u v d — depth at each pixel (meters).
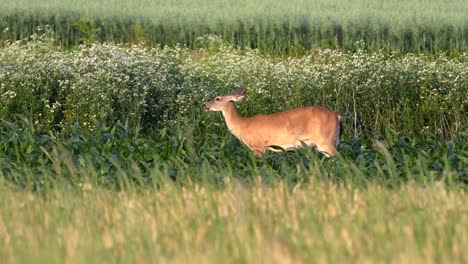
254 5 115.12
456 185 35.28
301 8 111.19
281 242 23.52
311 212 26.78
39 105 60.12
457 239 23.73
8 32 93.19
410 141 48.69
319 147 51.69
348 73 63.34
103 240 25.30
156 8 110.50
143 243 24.59
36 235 25.41
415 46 89.94
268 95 62.78
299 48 88.88
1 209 29.50
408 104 62.12
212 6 114.94
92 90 59.66
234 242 23.88
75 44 94.00
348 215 27.33
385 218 26.45
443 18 96.31
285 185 31.91
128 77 60.78
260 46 93.12
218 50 86.62
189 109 62.22
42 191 34.78
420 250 22.73
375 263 21.89
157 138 48.69
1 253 24.09
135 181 39.66
